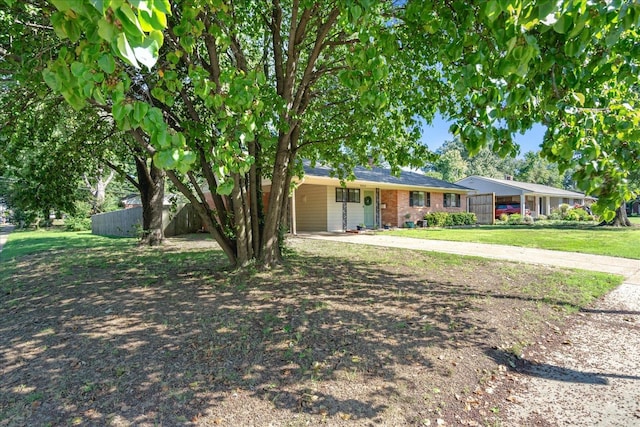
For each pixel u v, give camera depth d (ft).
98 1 3.49
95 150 27.37
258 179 23.58
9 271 26.37
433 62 16.28
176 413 8.20
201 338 12.16
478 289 18.80
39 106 21.97
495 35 5.70
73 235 62.54
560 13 4.75
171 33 13.30
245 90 9.72
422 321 13.88
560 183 158.40
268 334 12.42
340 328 13.00
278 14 21.01
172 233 54.19
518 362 11.03
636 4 4.63
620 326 13.91
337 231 54.95
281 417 8.05
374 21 11.87
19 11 13.25
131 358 10.84
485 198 80.64
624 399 9.00
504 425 7.99
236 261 22.57
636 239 40.27
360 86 9.03
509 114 6.27
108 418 8.04
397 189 64.03
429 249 34.04
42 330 13.39
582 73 6.17
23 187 24.62
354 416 8.13
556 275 22.26
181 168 6.85
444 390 9.27
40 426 7.83
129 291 18.49
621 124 5.65
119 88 6.15
